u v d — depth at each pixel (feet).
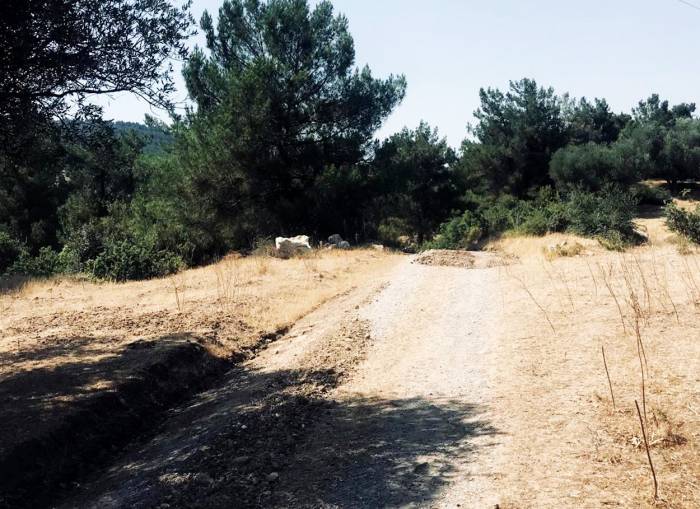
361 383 23.76
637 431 15.89
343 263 57.82
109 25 21.26
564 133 150.20
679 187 166.61
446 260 57.16
